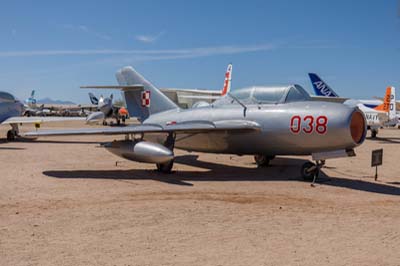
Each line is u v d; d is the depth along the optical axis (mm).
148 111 14648
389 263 4871
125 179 10531
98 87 14734
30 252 5098
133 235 5836
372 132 30141
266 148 10914
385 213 7371
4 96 22641
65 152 16844
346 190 9539
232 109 11516
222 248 5328
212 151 12242
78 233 5895
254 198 8461
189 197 8445
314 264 4801
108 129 11008
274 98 10977
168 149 10898
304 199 8469
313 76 41219
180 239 5684
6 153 16406
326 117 9617
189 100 38531
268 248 5352
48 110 91000
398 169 13414
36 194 8578
